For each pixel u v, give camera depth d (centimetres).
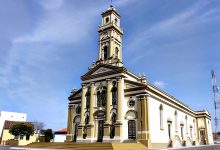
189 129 6581
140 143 3875
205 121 7419
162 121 4584
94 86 4803
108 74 4616
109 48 5031
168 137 4772
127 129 4150
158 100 4588
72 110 5309
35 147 4347
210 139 7788
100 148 3394
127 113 4234
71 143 3988
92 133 4503
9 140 6956
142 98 4122
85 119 4784
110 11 5334
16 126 7069
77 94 5328
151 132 4028
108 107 4372
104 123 4319
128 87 4381
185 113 6384
